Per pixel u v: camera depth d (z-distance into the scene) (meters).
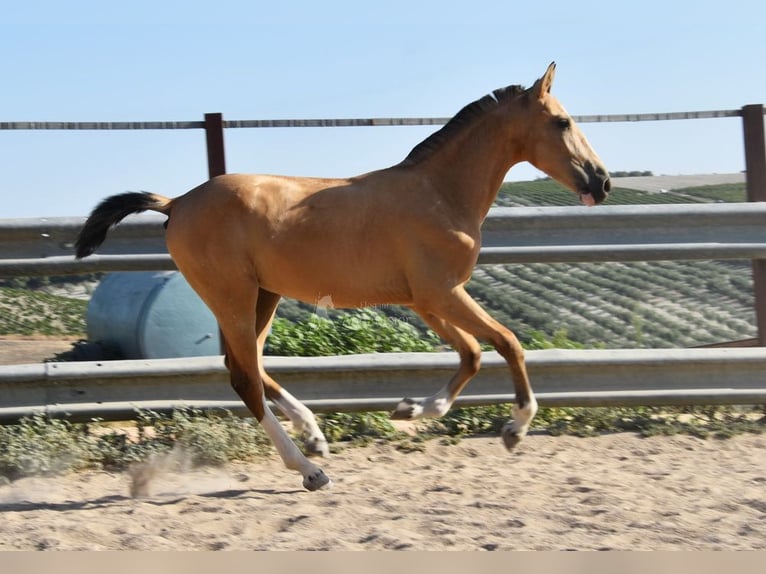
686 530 6.37
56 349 18.73
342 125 10.12
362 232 7.91
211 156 10.03
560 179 8.18
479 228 8.20
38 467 8.50
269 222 7.91
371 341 11.52
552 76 8.18
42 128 9.70
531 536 6.29
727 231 10.05
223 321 8.09
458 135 8.21
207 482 8.30
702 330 20.45
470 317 7.91
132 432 9.80
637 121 10.21
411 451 9.25
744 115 10.31
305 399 9.71
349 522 6.81
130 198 8.29
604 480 7.96
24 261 9.60
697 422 10.04
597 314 22.11
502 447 9.34
